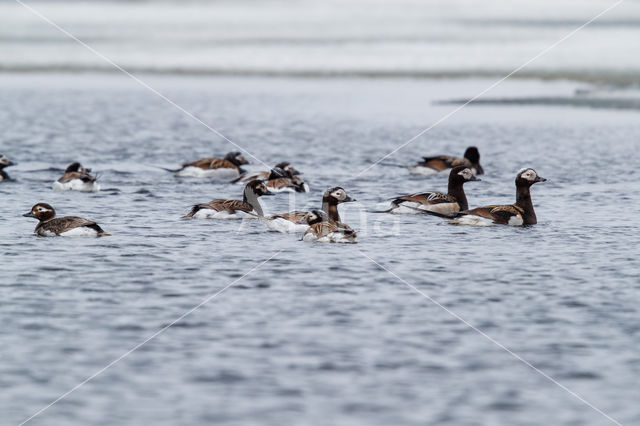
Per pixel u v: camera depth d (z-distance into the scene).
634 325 15.65
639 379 13.52
